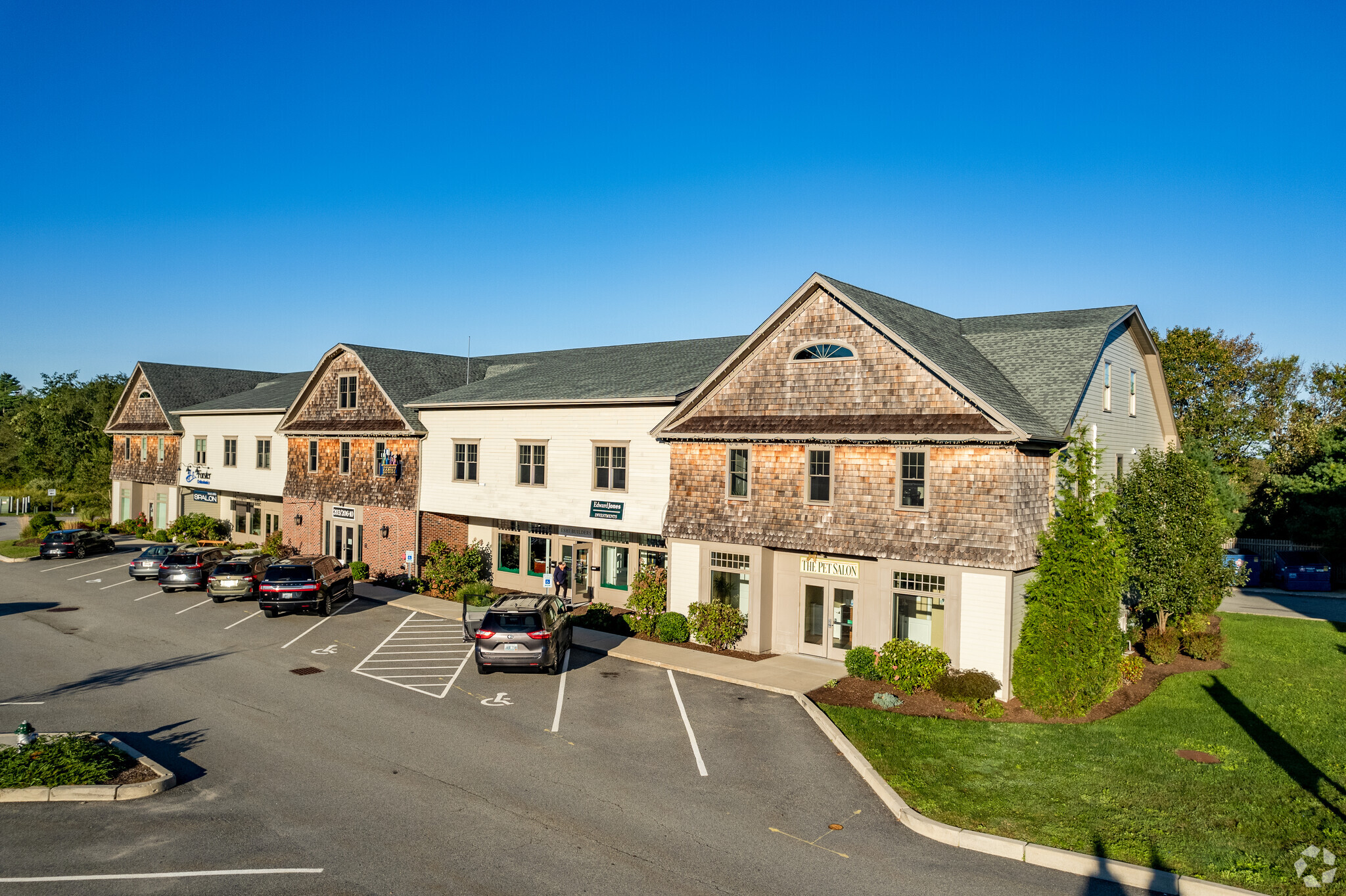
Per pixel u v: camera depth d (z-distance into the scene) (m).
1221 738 17.55
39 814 13.41
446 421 35.56
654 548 30.33
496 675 22.23
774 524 24.48
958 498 21.31
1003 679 20.39
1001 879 11.62
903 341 22.12
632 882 11.38
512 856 12.10
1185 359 50.50
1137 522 24.70
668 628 25.88
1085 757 16.23
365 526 38.91
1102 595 19.36
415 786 14.66
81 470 65.81
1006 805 13.88
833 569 24.17
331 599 30.98
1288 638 27.64
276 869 11.65
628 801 14.14
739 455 25.69
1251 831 12.90
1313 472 41.41
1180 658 25.09
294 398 46.03
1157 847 12.29
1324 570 38.81
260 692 20.44
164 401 54.56
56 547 44.28
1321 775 15.35
